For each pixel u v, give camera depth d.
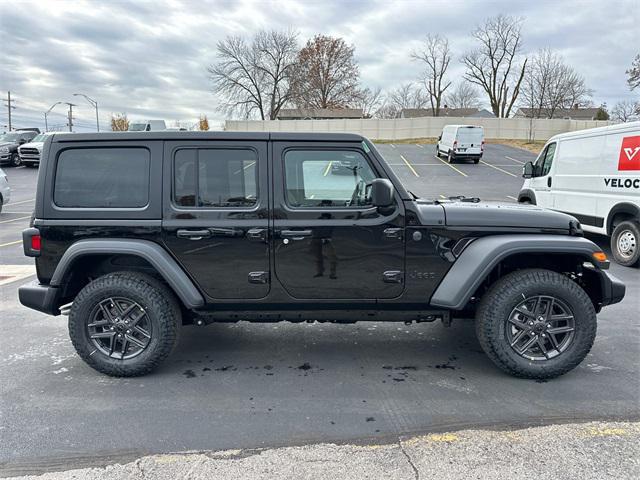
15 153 27.19
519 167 26.09
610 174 7.35
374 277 3.49
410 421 2.93
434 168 25.64
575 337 3.41
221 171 3.47
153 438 2.76
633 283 6.28
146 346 3.54
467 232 3.46
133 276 3.54
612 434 2.74
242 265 3.49
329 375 3.63
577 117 68.19
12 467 2.49
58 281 3.47
